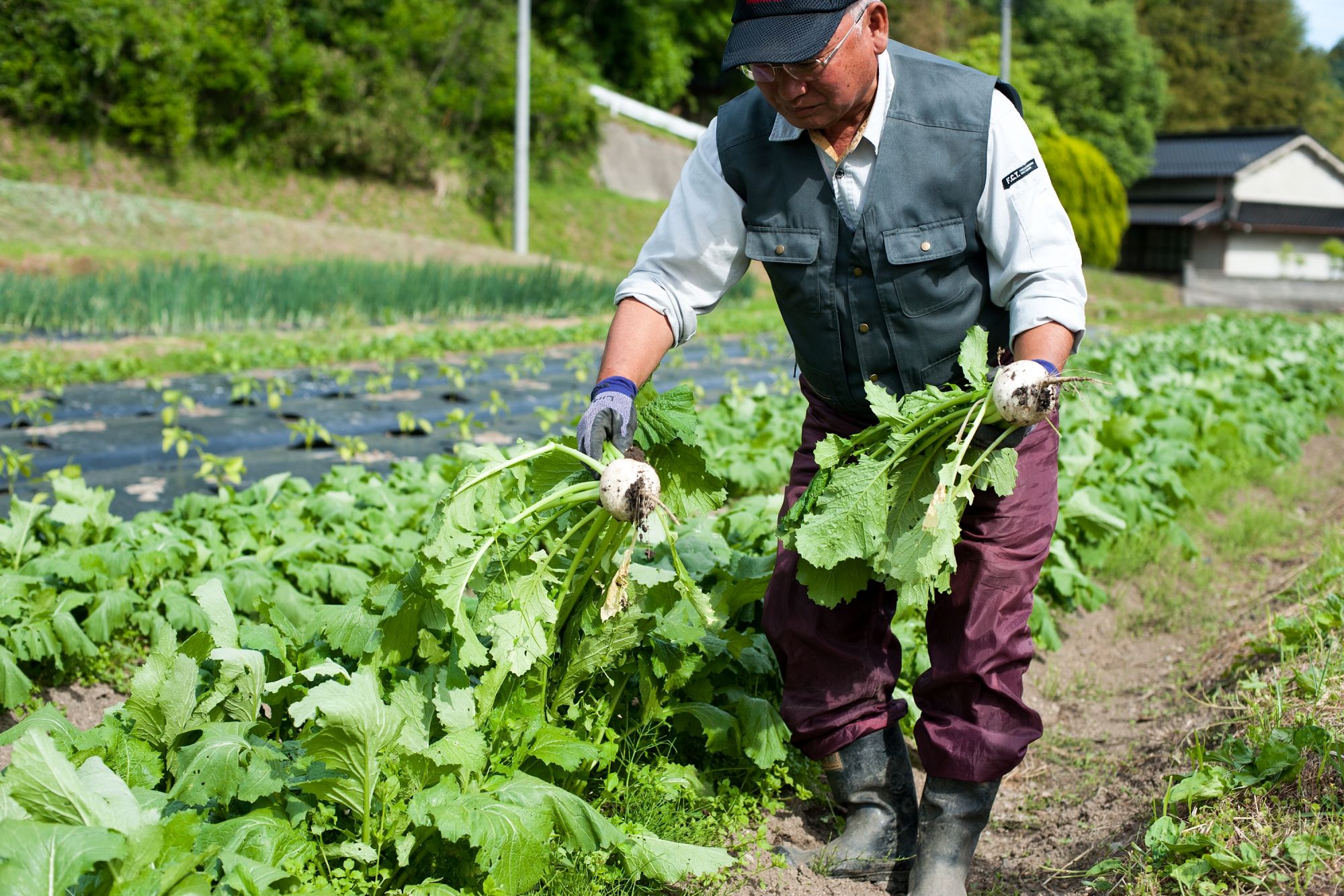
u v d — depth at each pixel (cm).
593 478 267
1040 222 251
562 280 2070
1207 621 504
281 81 2733
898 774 292
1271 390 967
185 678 251
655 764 303
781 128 262
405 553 471
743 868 288
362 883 228
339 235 2398
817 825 316
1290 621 403
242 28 2688
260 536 476
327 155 2858
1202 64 7112
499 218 3041
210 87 2608
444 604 240
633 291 275
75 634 390
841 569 261
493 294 1788
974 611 267
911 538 235
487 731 261
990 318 266
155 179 2517
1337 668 340
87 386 966
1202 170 4650
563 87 3241
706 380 1172
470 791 241
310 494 543
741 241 275
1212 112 6906
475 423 887
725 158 270
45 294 1299
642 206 3378
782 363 1323
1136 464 645
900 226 256
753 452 633
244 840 222
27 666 398
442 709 247
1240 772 296
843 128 257
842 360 275
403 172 2950
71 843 185
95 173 2430
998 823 343
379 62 2919
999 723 267
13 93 2361
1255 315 2442
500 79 3141
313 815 234
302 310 1521
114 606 406
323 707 218
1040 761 383
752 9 237
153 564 433
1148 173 4816
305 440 803
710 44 4503
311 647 287
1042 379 221
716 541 365
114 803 206
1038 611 470
